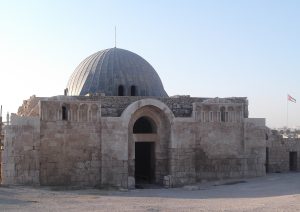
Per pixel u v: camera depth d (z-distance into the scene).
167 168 45.66
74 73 55.25
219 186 42.56
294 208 26.27
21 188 37.53
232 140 46.78
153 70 55.28
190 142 45.28
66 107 42.41
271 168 54.47
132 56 54.47
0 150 44.19
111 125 43.09
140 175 52.47
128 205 28.72
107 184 42.66
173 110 46.59
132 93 51.53
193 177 45.06
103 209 26.66
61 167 41.81
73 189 40.16
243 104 47.94
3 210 25.47
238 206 27.80
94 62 53.56
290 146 55.59
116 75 51.56
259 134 47.50
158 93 53.16
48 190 38.09
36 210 25.77
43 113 41.59
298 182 42.75
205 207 27.52
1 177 43.31
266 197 32.97
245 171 46.91
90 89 51.22
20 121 40.53
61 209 26.44
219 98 47.97
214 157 46.12
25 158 40.47
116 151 42.97
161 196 35.50
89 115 42.81
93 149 42.72
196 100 47.59
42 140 41.44
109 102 44.72
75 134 42.34
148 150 50.56
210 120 46.31
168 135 45.50
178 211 25.69
